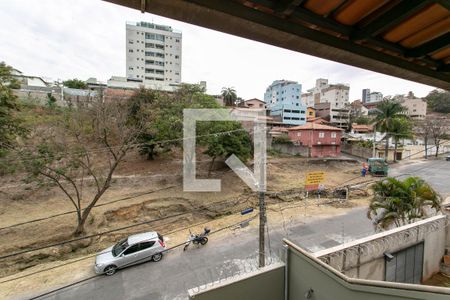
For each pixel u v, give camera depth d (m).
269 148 28.89
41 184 11.11
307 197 16.22
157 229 11.88
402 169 24.69
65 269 8.71
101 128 13.19
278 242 10.45
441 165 26.50
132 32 44.69
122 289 7.61
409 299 2.32
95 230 11.14
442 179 20.31
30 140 12.32
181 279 8.05
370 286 2.67
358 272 4.66
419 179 8.71
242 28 1.56
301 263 3.77
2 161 10.29
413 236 5.57
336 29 1.65
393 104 26.50
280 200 15.80
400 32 1.71
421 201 8.25
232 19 1.46
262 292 3.91
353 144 31.59
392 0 1.44
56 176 11.48
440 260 6.36
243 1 1.39
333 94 55.38
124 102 17.16
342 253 4.43
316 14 1.55
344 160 26.05
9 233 10.39
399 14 1.44
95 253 9.84
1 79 11.69
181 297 7.20
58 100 21.09
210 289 3.51
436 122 33.72
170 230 11.83
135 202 13.42
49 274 8.41
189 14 1.42
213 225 12.24
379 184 8.95
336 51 1.83
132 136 13.37
